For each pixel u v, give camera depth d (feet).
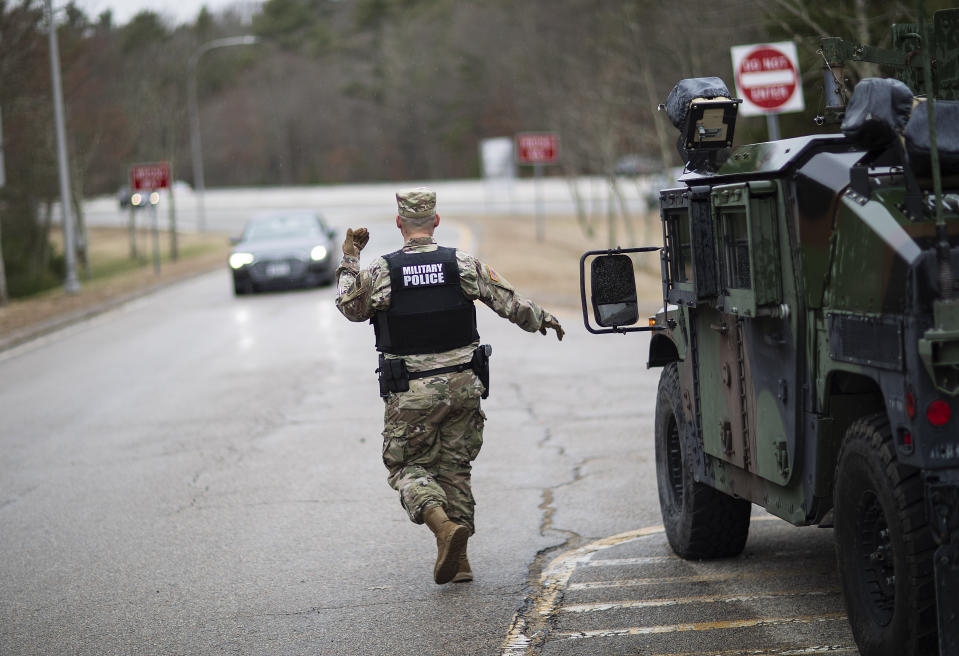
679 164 458.50
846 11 158.92
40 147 465.06
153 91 618.44
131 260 589.32
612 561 76.74
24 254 492.95
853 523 52.19
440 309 69.62
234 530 89.71
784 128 199.31
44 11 359.66
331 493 100.32
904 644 48.16
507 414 133.80
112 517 95.91
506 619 65.87
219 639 65.00
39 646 65.46
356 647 62.49
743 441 62.90
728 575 71.97
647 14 326.44
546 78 511.81
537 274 328.70
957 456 44.68
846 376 52.80
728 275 60.34
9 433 139.33
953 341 43.16
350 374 169.17
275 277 304.71
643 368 163.94
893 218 47.11
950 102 48.21
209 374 177.06
